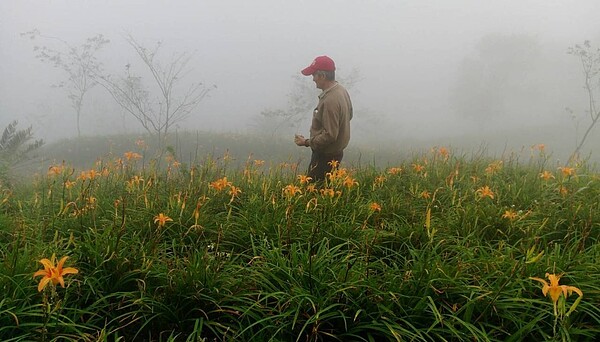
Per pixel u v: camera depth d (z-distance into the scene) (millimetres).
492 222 3336
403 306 2176
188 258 2523
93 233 2752
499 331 2090
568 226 3291
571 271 2375
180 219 3070
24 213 3527
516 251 2844
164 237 3098
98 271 2342
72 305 2225
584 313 2152
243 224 3283
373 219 3518
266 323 2137
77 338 1980
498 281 2254
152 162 4793
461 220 3352
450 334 2033
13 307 1897
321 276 2367
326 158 5043
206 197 3812
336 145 4965
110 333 2064
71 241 2547
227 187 4062
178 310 2234
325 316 2049
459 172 5254
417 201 4035
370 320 2158
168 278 2320
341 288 2219
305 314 2127
